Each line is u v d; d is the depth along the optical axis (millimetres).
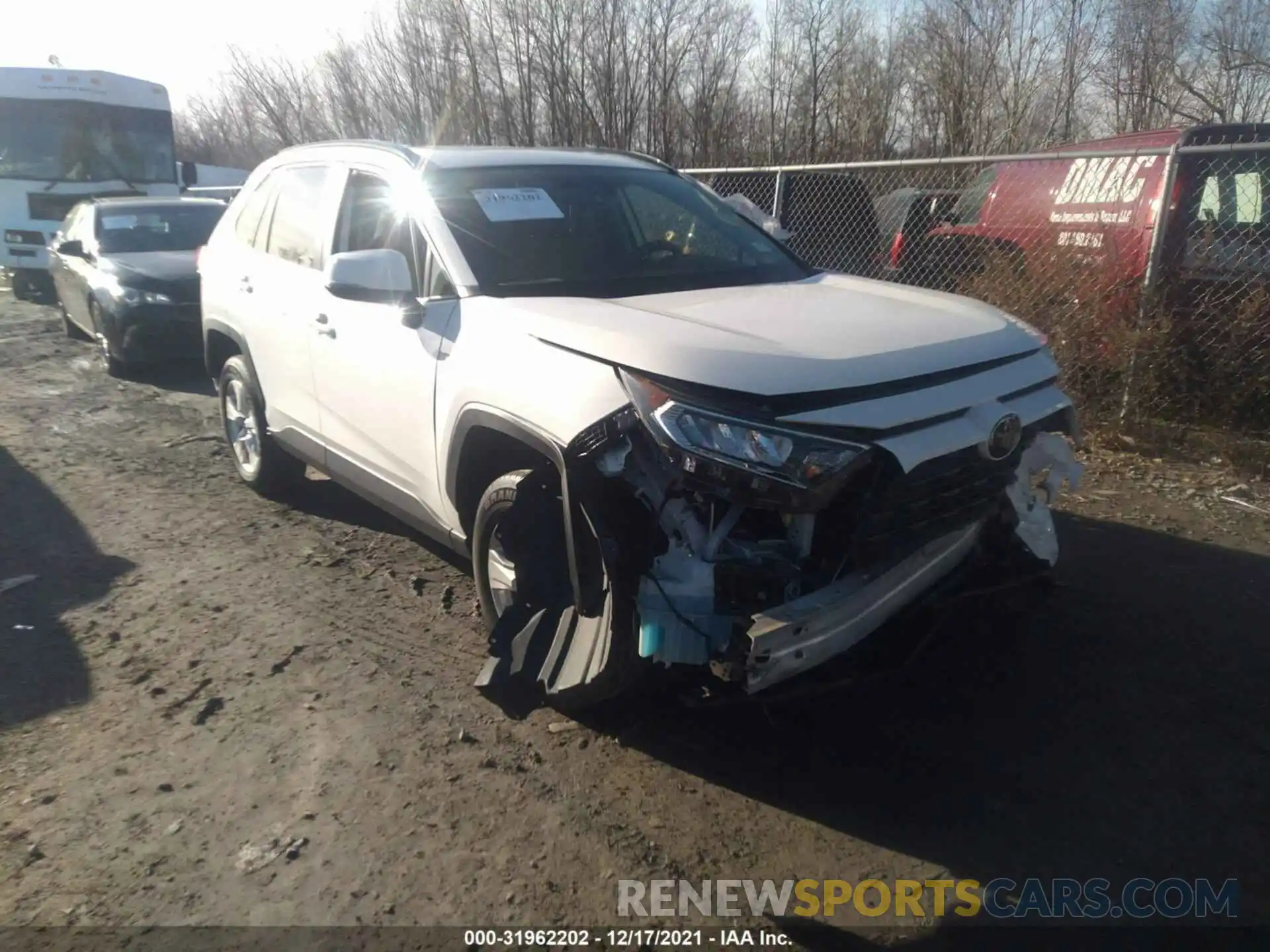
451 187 4219
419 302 3928
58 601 4695
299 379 4977
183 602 4660
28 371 10023
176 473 6609
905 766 3322
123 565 5098
